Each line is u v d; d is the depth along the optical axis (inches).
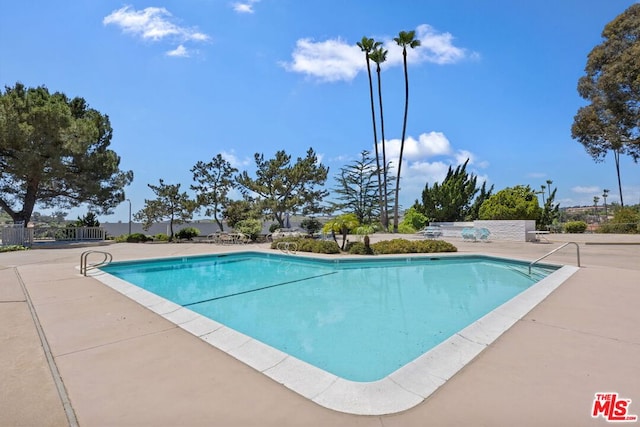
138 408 85.0
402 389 94.2
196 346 129.6
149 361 115.2
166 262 437.7
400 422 78.1
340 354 148.3
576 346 122.3
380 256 434.3
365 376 126.0
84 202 853.2
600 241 611.5
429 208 1077.8
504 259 402.3
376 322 195.5
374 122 1065.5
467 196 1047.6
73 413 82.6
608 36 635.5
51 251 566.3
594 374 99.9
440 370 104.7
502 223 679.1
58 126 669.9
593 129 661.3
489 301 243.6
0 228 703.7
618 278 252.2
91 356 119.7
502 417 78.5
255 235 810.8
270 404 87.1
